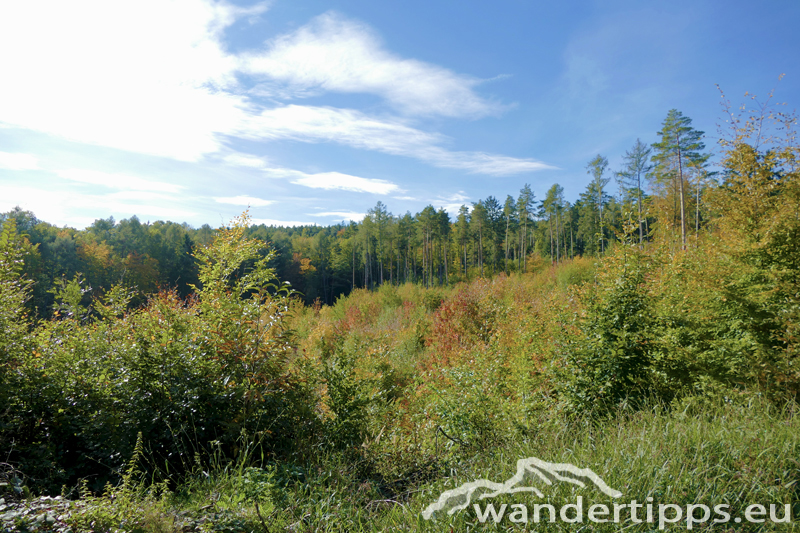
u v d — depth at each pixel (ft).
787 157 26.86
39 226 176.45
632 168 126.11
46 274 139.85
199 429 14.74
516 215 228.63
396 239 235.20
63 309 19.47
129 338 16.96
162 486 11.60
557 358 20.35
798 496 9.16
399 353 42.83
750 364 18.24
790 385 16.49
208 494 12.16
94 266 169.78
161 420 14.53
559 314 21.40
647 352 19.51
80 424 13.97
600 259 22.58
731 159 28.89
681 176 97.50
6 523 8.29
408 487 13.69
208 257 24.32
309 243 280.10
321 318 69.36
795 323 18.79
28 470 12.00
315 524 10.81
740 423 13.23
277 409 16.78
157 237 221.25
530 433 16.05
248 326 18.04
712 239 29.60
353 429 18.19
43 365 15.30
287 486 13.04
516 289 66.08
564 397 18.63
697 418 14.38
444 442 17.52
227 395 15.87
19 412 13.78
